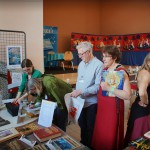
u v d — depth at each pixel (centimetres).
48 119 158
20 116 171
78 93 193
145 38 720
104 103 185
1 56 317
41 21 368
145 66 183
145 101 179
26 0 343
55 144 130
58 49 804
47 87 181
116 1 849
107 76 183
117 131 183
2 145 129
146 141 134
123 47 789
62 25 802
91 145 207
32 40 359
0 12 317
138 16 780
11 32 327
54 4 765
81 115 221
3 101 229
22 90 252
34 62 367
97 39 803
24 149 123
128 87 173
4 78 310
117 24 859
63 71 666
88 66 208
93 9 895
